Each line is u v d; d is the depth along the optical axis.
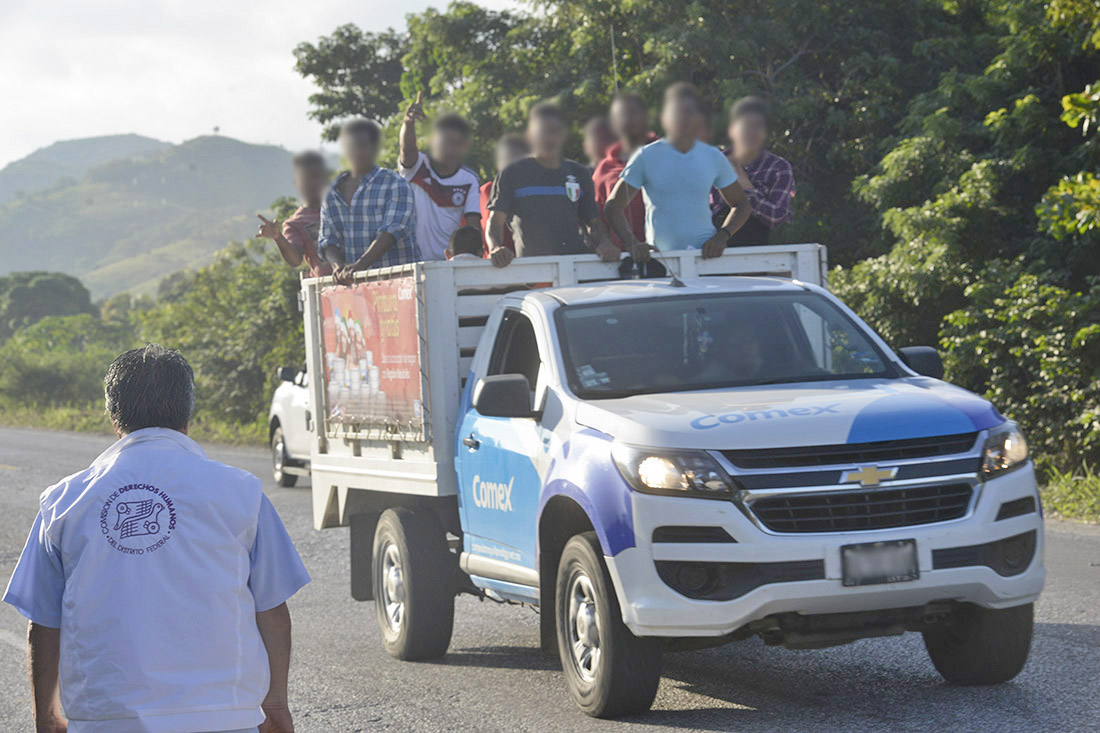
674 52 18.83
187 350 33.19
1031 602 5.54
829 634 5.27
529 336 6.86
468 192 9.18
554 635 6.20
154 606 2.89
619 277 7.61
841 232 19.53
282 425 16.75
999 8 17.94
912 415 5.39
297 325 29.16
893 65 19.09
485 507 6.78
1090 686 5.89
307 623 8.85
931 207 15.85
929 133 16.88
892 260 15.88
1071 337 13.60
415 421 7.28
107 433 33.16
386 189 8.55
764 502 5.16
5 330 122.06
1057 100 16.75
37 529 2.99
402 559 7.38
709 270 7.72
